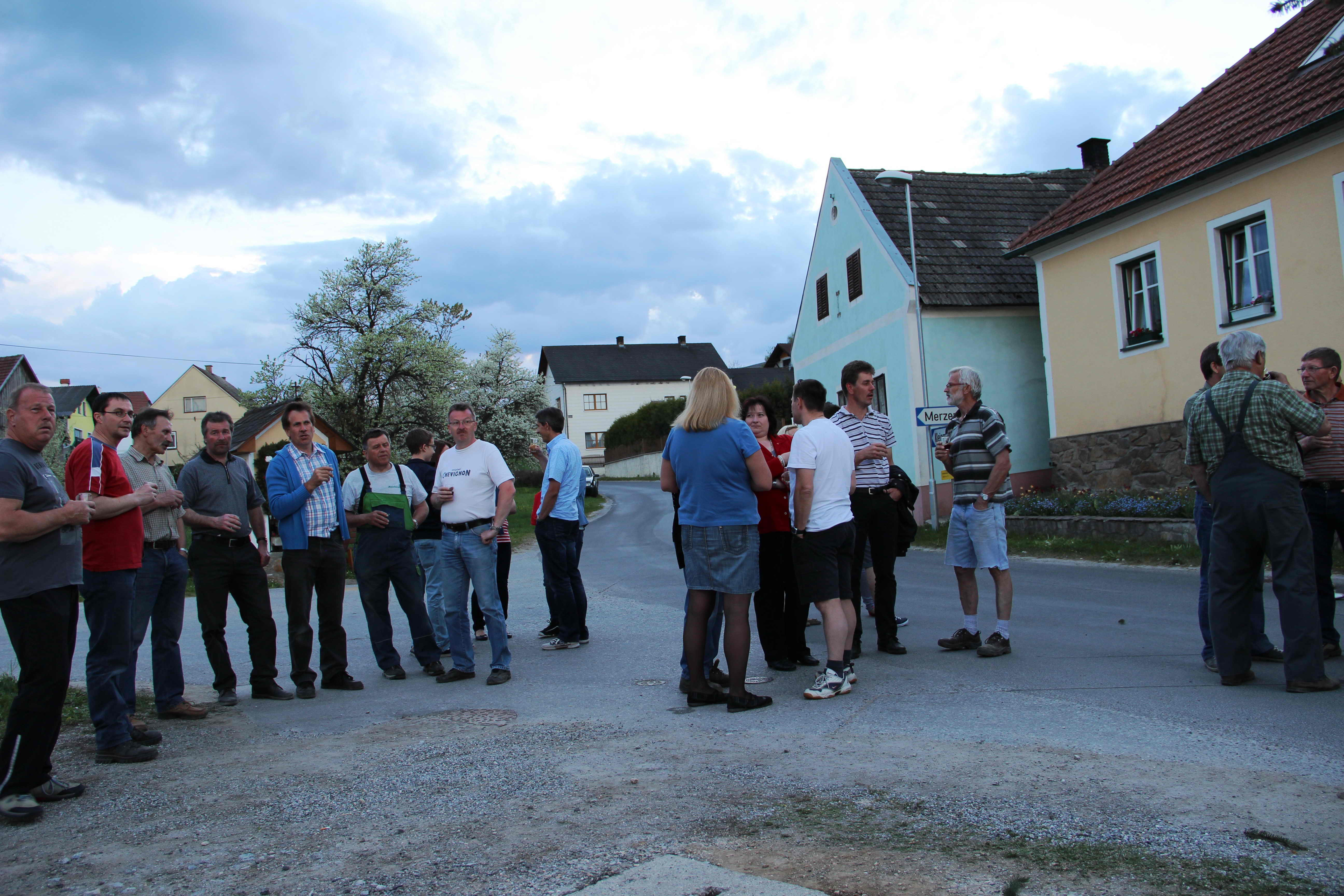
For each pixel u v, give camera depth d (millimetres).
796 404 5625
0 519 3684
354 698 6062
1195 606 7906
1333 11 12125
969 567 6398
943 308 18312
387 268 29062
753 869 2771
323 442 26297
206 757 4570
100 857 3188
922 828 3082
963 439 6332
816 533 5262
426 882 2801
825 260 22812
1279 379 5602
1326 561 5781
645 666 6637
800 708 4992
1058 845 2896
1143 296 14555
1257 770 3588
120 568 4586
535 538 21797
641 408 63250
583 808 3439
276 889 2812
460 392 31547
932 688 5312
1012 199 21141
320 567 6406
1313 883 2588
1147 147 15359
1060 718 4504
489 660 7285
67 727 5414
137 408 63000
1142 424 14461
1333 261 11297
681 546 5938
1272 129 11922
